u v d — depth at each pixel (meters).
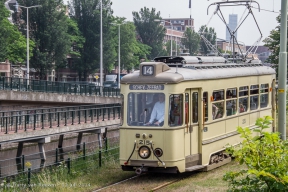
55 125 30.05
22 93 38.62
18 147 28.17
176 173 18.12
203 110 17.64
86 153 22.78
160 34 90.38
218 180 15.89
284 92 19.80
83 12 73.31
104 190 15.48
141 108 16.55
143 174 18.02
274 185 9.52
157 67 16.50
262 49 71.75
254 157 10.03
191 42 90.06
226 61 21.16
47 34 64.75
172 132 16.22
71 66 78.50
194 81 17.19
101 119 34.66
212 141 18.20
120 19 79.75
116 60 79.69
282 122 19.86
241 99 20.72
